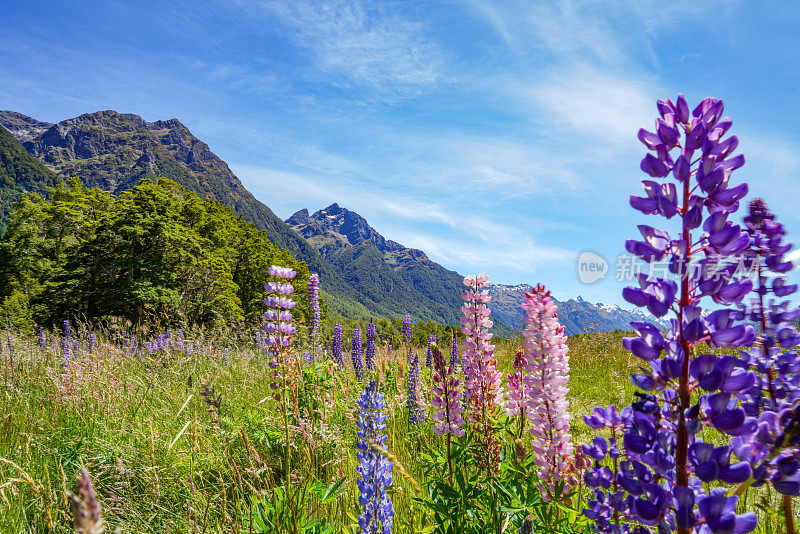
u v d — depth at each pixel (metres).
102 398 6.05
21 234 45.66
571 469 2.58
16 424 5.47
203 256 35.88
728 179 1.33
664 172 1.40
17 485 3.62
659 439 1.31
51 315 30.66
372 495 2.34
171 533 3.26
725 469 1.25
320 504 3.14
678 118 1.41
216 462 3.95
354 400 4.88
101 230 32.97
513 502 2.57
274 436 4.25
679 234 1.37
